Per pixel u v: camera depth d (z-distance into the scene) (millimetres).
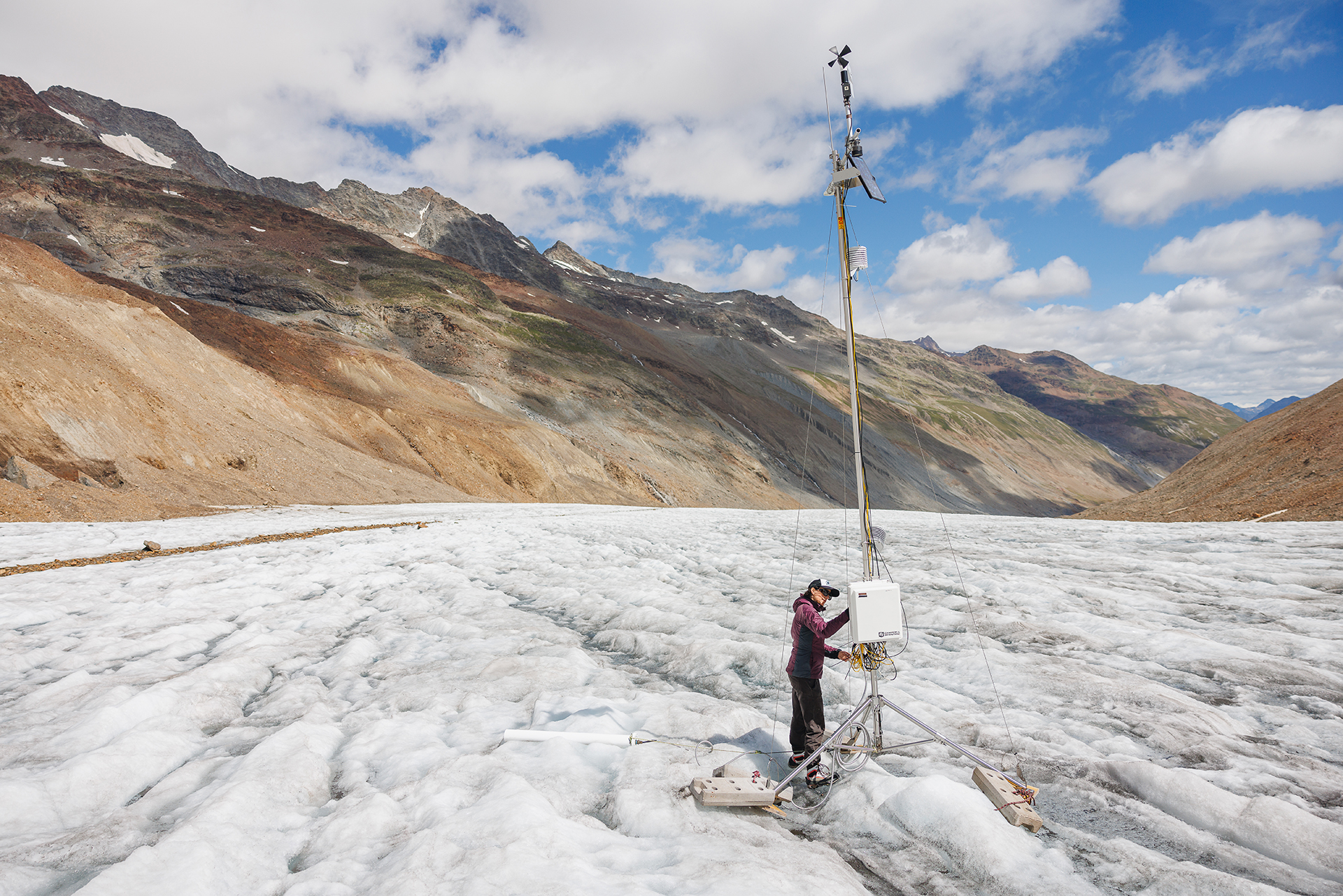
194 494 33250
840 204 4480
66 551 16609
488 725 5820
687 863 3379
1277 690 6430
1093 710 6004
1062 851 3705
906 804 4066
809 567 14977
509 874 3158
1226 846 3674
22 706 6219
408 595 12234
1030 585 11750
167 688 6434
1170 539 19266
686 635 8977
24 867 3359
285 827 3994
